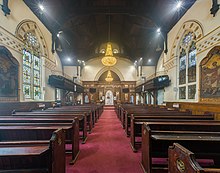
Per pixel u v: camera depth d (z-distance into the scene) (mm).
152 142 2695
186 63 8617
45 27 10078
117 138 5270
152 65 18219
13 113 5164
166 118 4406
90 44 17250
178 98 9570
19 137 2988
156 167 2863
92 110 6973
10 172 1812
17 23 7070
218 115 5109
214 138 2225
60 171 2279
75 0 10922
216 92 5934
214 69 6055
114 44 19406
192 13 7859
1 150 1783
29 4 7965
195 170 1185
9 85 6359
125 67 22344
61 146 2342
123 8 11328
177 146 1550
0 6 5879
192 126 3275
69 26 12625
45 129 2922
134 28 14297
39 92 9578
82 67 21641
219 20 5867
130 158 3574
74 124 3469
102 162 3354
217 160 2455
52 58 11352
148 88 13672
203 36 6891
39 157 1882
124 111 6637
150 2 10617
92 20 13727
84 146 4410
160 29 11141
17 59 7027
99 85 22438
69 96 17781
